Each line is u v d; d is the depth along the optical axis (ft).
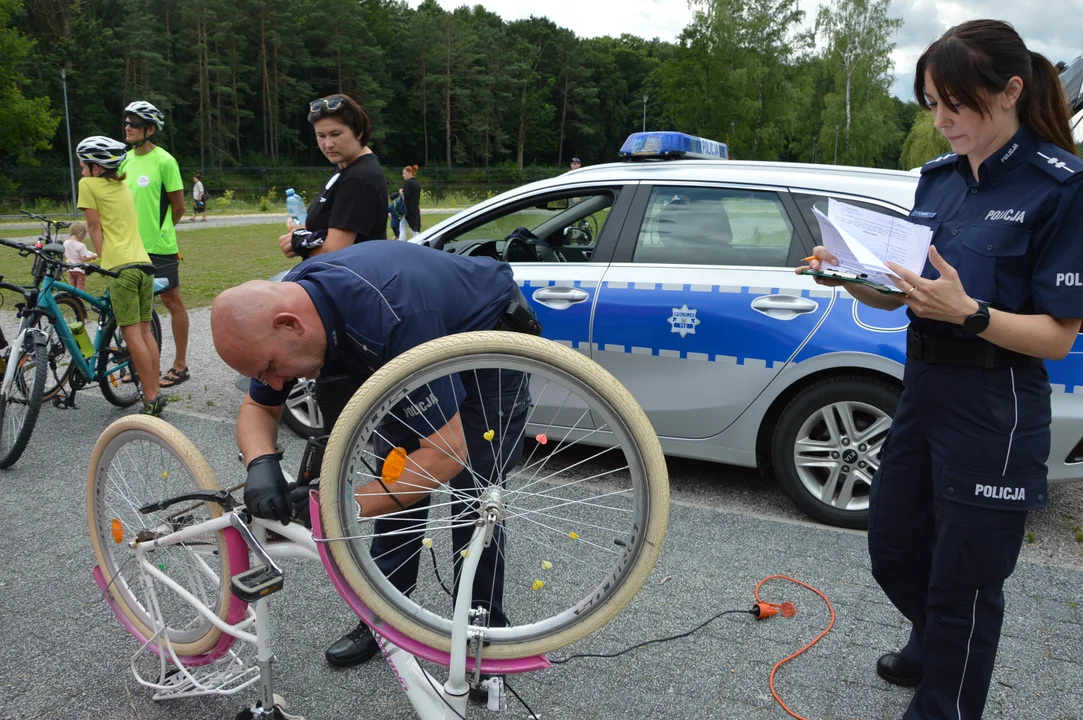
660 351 12.25
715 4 171.83
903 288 5.51
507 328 6.89
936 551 6.43
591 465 14.06
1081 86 9.20
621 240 12.87
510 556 10.53
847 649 8.56
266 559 6.23
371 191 11.27
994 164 5.83
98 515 8.13
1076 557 10.73
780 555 10.68
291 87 242.78
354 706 7.72
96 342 16.61
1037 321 5.52
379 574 5.79
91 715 7.61
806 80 176.04
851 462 11.43
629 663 8.37
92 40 201.26
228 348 5.54
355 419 5.32
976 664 6.46
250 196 143.74
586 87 312.91
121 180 15.60
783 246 11.87
